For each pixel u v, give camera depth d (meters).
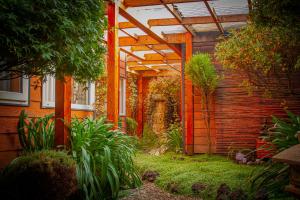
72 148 3.60
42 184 2.59
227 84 7.20
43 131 3.89
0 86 3.93
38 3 2.30
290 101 6.58
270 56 4.83
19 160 2.78
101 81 7.11
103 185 3.55
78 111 5.92
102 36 3.29
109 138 4.05
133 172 4.39
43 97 4.64
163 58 10.55
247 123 7.00
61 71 2.82
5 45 2.16
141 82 13.52
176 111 11.17
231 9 5.95
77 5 2.63
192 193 4.05
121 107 9.95
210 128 7.36
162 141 8.77
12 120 4.02
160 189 4.38
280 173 3.49
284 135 4.04
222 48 5.75
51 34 2.39
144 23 6.22
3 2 2.00
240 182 4.17
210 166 5.43
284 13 2.79
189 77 6.99
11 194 2.60
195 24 6.82
